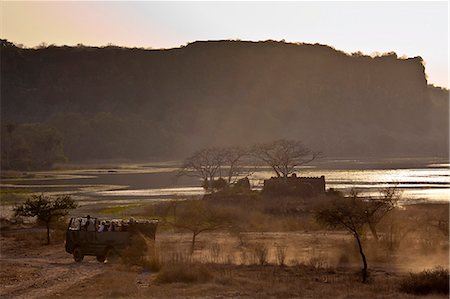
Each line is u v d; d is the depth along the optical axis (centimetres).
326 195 13062
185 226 7675
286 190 13225
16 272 4797
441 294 4022
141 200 15538
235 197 12550
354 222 5825
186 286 4203
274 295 3884
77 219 5738
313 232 8394
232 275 4669
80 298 3722
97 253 5531
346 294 3944
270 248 6656
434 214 9650
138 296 3788
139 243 5338
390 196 10675
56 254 6362
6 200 15462
